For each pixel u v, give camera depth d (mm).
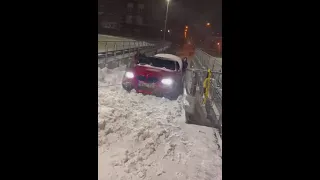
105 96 5980
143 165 3514
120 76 9484
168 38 70562
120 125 4461
